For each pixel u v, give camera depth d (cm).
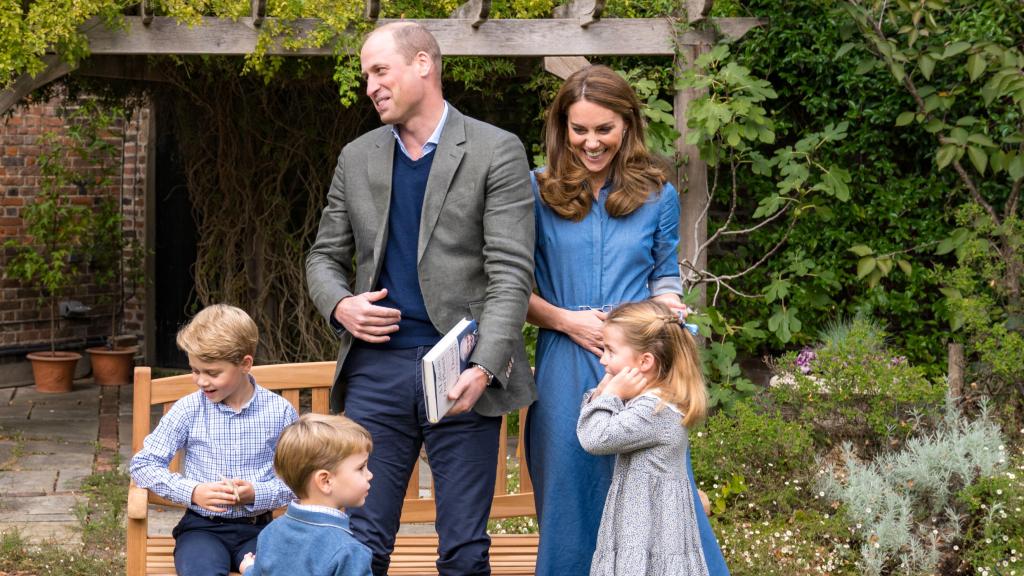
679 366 291
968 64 555
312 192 855
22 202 895
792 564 444
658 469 287
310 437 253
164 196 954
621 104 296
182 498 307
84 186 935
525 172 289
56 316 915
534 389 297
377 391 288
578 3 574
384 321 281
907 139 629
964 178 594
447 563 291
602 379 298
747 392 571
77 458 654
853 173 638
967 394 542
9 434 712
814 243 644
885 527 451
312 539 253
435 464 291
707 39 571
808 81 636
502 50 571
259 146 858
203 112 862
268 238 864
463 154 284
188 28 590
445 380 259
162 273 961
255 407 325
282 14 577
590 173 307
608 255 307
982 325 531
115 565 456
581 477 302
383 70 278
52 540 484
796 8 625
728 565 443
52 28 566
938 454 473
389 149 288
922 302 641
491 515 359
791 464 509
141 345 965
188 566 300
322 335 873
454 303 283
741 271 667
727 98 562
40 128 902
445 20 569
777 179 650
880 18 576
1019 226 553
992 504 451
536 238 313
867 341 545
